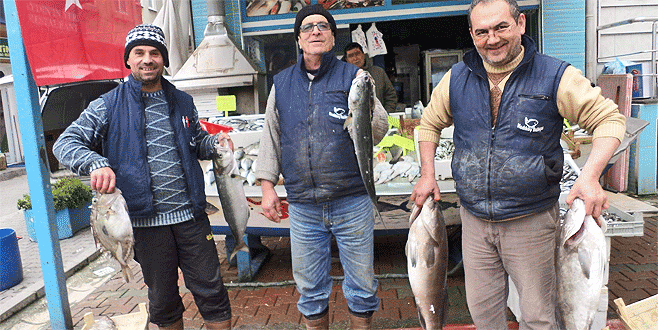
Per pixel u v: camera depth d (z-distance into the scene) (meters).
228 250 4.88
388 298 4.03
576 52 6.47
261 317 3.82
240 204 3.02
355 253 2.83
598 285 2.07
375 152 4.54
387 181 4.35
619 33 6.92
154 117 2.76
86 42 3.97
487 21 2.09
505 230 2.34
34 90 3.25
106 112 2.72
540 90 2.17
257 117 5.02
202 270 2.91
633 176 6.70
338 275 4.57
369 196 2.72
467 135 2.34
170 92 2.84
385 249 5.21
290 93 2.76
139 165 2.73
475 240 2.45
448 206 4.14
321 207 2.79
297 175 2.77
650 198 6.48
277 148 2.98
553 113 2.20
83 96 10.31
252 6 6.73
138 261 2.87
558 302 2.21
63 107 10.09
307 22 2.61
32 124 3.22
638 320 2.78
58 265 3.40
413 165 4.39
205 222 2.96
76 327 3.85
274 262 5.04
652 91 6.64
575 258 2.11
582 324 2.13
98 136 2.74
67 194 6.29
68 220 6.29
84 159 2.51
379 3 6.66
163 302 2.92
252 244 4.97
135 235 2.81
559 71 2.16
